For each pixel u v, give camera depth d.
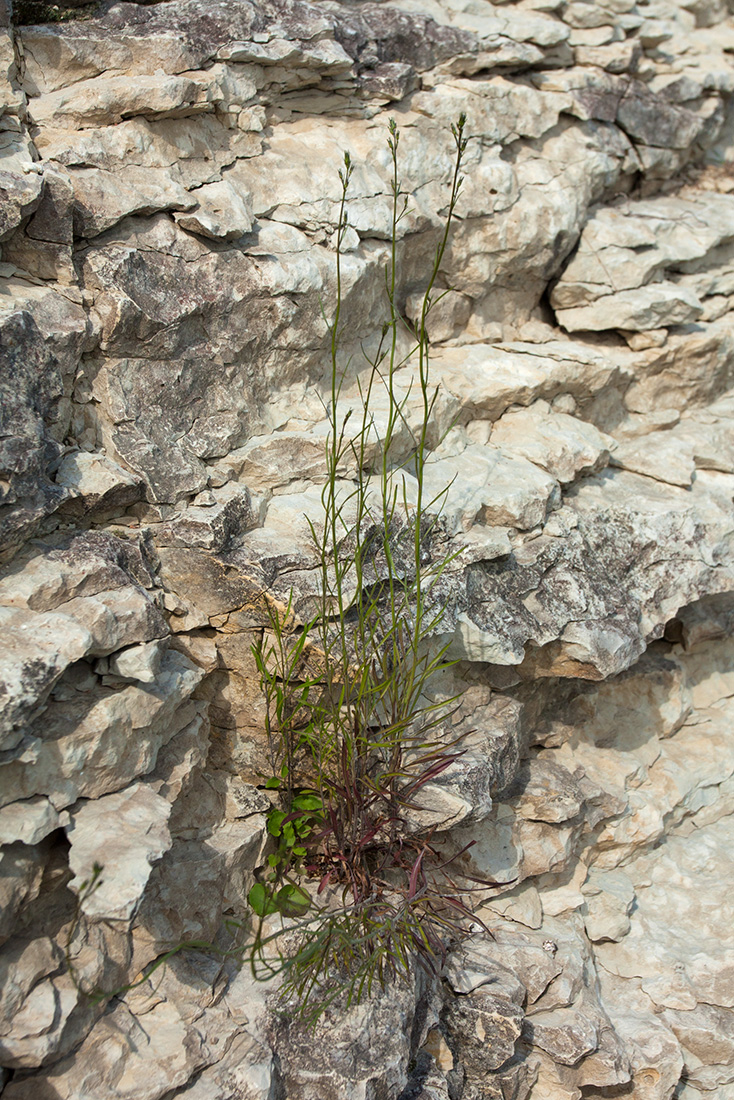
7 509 2.79
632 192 5.62
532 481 4.09
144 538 3.24
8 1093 2.55
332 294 3.90
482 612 3.78
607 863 4.36
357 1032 2.98
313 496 3.67
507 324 5.02
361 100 4.39
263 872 3.38
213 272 3.56
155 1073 2.70
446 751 3.64
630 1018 3.87
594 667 3.99
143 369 3.39
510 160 4.91
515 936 3.79
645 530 4.36
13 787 2.59
